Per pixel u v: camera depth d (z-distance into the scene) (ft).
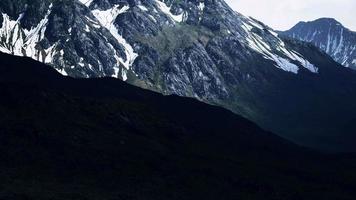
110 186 599.57
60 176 602.44
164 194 601.21
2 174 572.10
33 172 596.70
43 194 524.93
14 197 502.38
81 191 559.79
